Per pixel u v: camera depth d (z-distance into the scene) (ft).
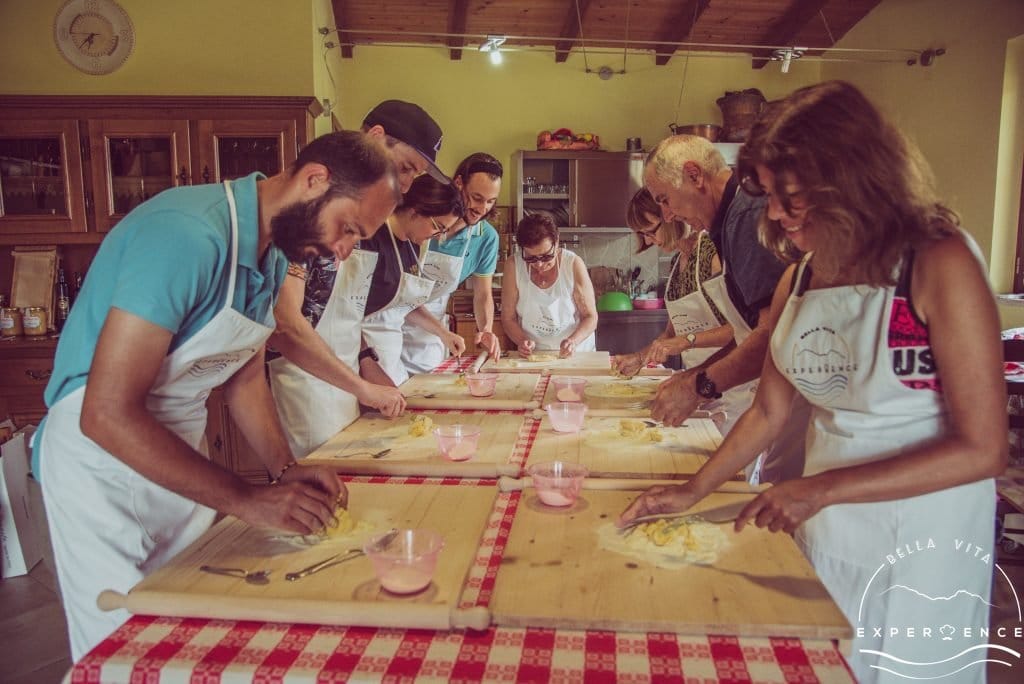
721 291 7.75
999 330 3.67
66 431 4.51
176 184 13.01
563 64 20.93
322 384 7.59
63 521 4.58
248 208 4.18
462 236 9.86
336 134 4.08
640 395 7.63
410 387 8.38
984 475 3.57
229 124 12.95
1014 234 15.96
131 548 4.61
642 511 4.33
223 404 13.15
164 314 3.78
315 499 3.94
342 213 4.04
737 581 3.53
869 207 3.56
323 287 7.29
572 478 4.51
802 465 7.32
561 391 7.61
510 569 3.68
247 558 3.83
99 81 13.58
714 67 21.30
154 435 3.72
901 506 4.31
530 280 11.71
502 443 6.02
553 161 20.18
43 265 13.92
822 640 3.13
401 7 18.93
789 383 4.63
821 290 4.19
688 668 2.94
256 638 3.20
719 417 7.18
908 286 3.89
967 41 16.61
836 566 4.53
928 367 4.04
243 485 3.91
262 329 4.63
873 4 19.70
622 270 21.47
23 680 7.79
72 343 4.45
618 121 21.21
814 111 3.55
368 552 3.45
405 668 2.96
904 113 18.80
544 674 2.91
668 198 6.70
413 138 7.04
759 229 4.42
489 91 20.85
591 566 3.71
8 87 13.46
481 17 19.70
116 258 4.24
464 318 18.79
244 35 13.76
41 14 13.35
